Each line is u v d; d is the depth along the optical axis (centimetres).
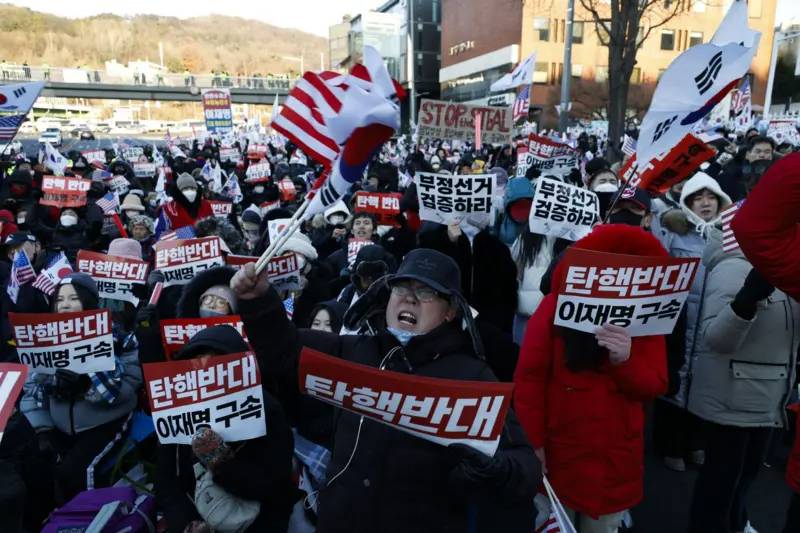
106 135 6353
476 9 5356
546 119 4684
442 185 371
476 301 365
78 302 351
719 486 296
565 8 4628
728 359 287
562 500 259
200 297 305
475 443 172
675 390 336
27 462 308
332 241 673
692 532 306
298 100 205
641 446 259
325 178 200
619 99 1446
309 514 281
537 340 258
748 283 256
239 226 863
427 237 377
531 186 452
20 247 544
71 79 5725
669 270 231
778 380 286
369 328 223
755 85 4253
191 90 5644
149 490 333
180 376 240
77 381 324
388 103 171
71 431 328
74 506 272
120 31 18375
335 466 202
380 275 365
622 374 243
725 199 421
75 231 750
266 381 264
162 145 3625
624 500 255
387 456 190
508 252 371
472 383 170
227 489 242
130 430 353
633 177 302
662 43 4525
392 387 174
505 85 1377
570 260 236
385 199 682
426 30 6594
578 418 251
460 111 713
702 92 286
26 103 696
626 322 236
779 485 391
